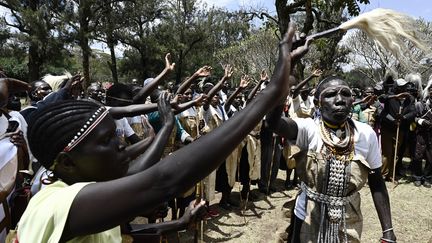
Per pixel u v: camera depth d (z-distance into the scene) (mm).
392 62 1618
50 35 22141
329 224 2406
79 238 1004
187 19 35406
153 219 2641
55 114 1040
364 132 2447
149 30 32938
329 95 2406
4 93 2670
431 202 6141
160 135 1476
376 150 2486
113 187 856
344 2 8406
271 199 6270
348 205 2455
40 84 4480
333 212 2393
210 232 4891
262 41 24281
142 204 842
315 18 10211
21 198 2934
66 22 22406
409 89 6965
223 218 5375
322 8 9109
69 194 899
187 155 851
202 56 37344
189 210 1693
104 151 1054
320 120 2488
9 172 2582
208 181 5133
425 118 6945
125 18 27953
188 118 4973
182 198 4688
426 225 5238
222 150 867
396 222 5312
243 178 5996
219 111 5398
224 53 28078
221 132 877
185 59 37312
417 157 7020
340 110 2359
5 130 2783
